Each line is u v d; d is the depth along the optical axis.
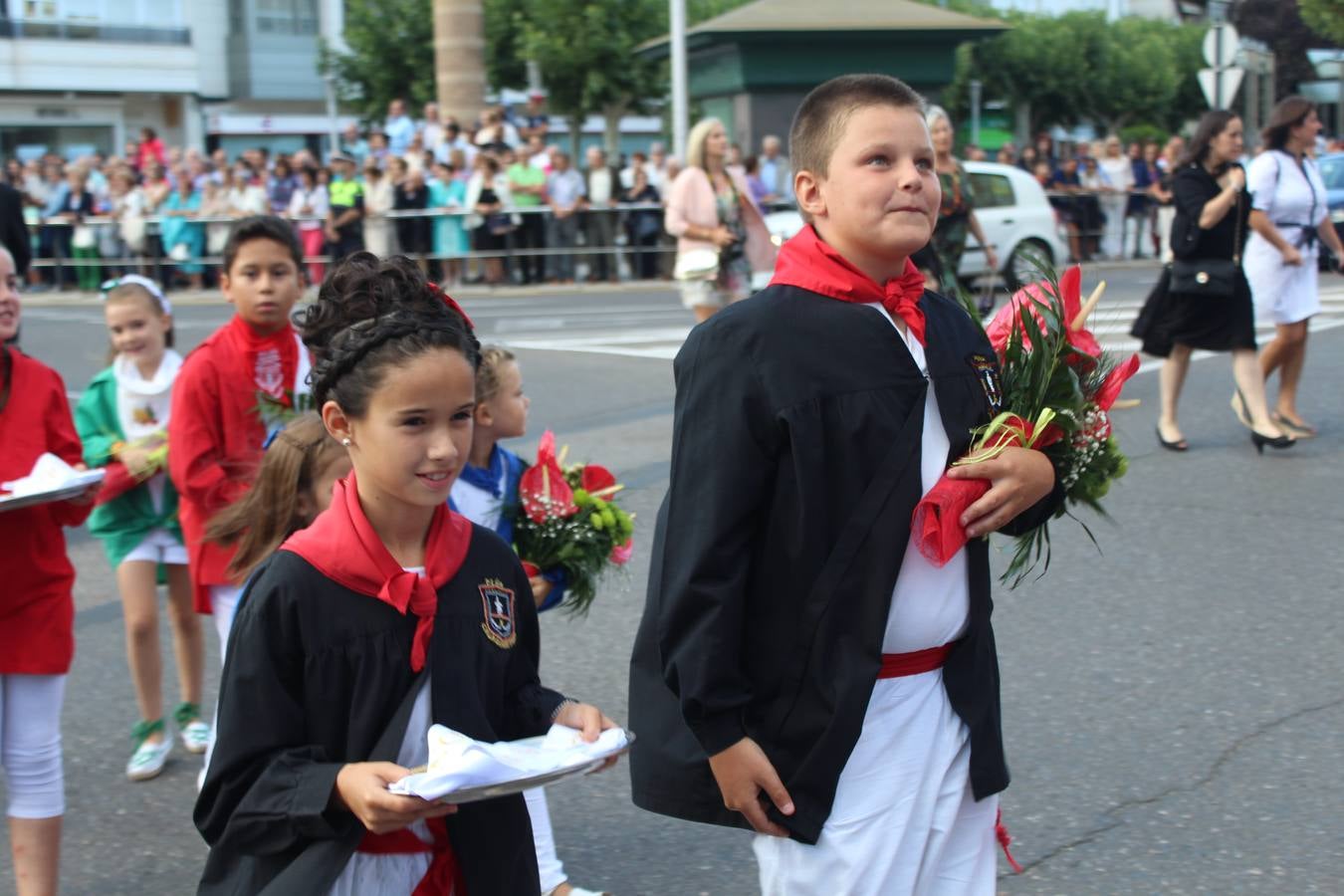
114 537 4.57
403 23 32.03
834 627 2.32
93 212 22.03
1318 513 6.93
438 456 2.16
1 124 37.72
